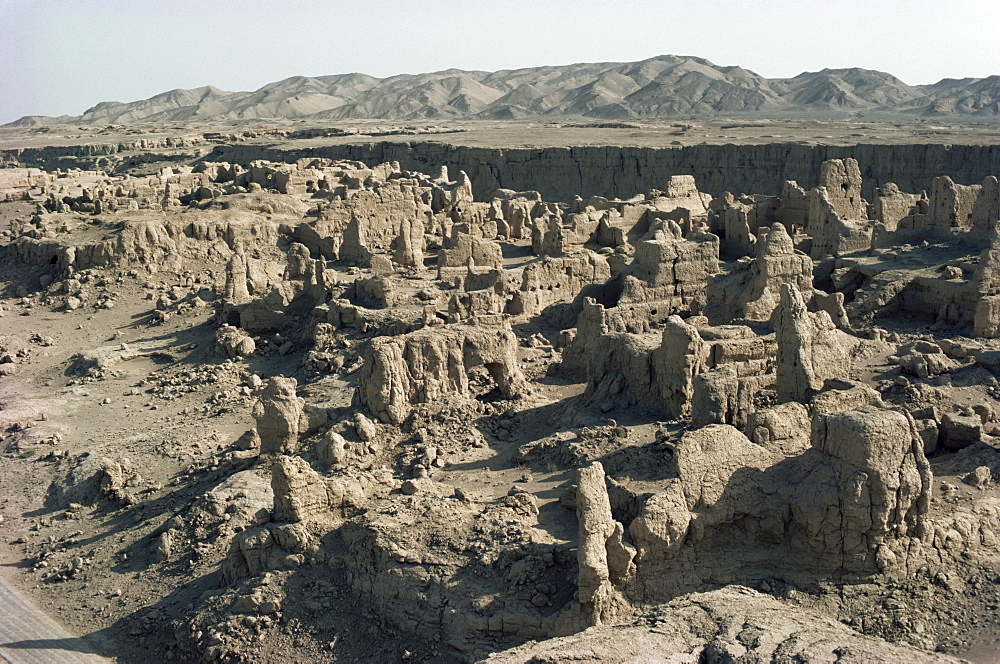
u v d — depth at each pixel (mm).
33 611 29688
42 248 68500
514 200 78000
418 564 26281
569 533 27500
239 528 31984
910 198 65688
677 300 49156
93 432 43406
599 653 18188
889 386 37125
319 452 33688
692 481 26031
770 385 33375
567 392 40375
